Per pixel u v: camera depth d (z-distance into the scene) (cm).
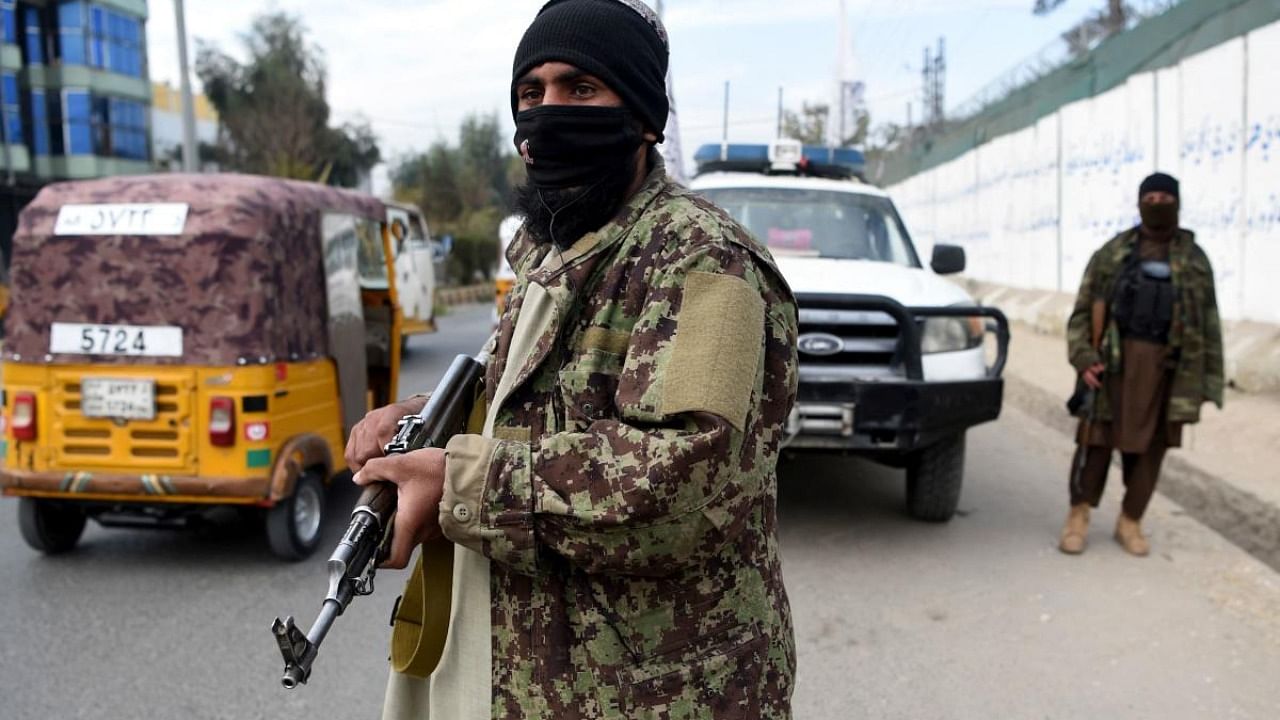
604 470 126
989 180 1900
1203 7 1015
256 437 464
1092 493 488
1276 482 570
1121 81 1252
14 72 3184
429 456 135
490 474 130
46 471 470
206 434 463
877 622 407
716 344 128
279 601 445
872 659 372
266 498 468
